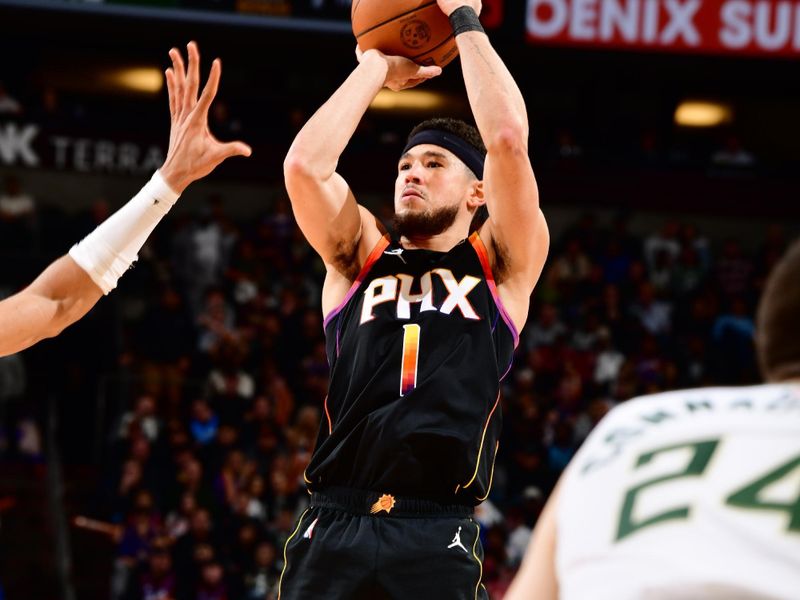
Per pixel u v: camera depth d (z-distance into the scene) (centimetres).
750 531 240
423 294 535
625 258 2661
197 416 1997
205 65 2648
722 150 2941
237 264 2505
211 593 1738
